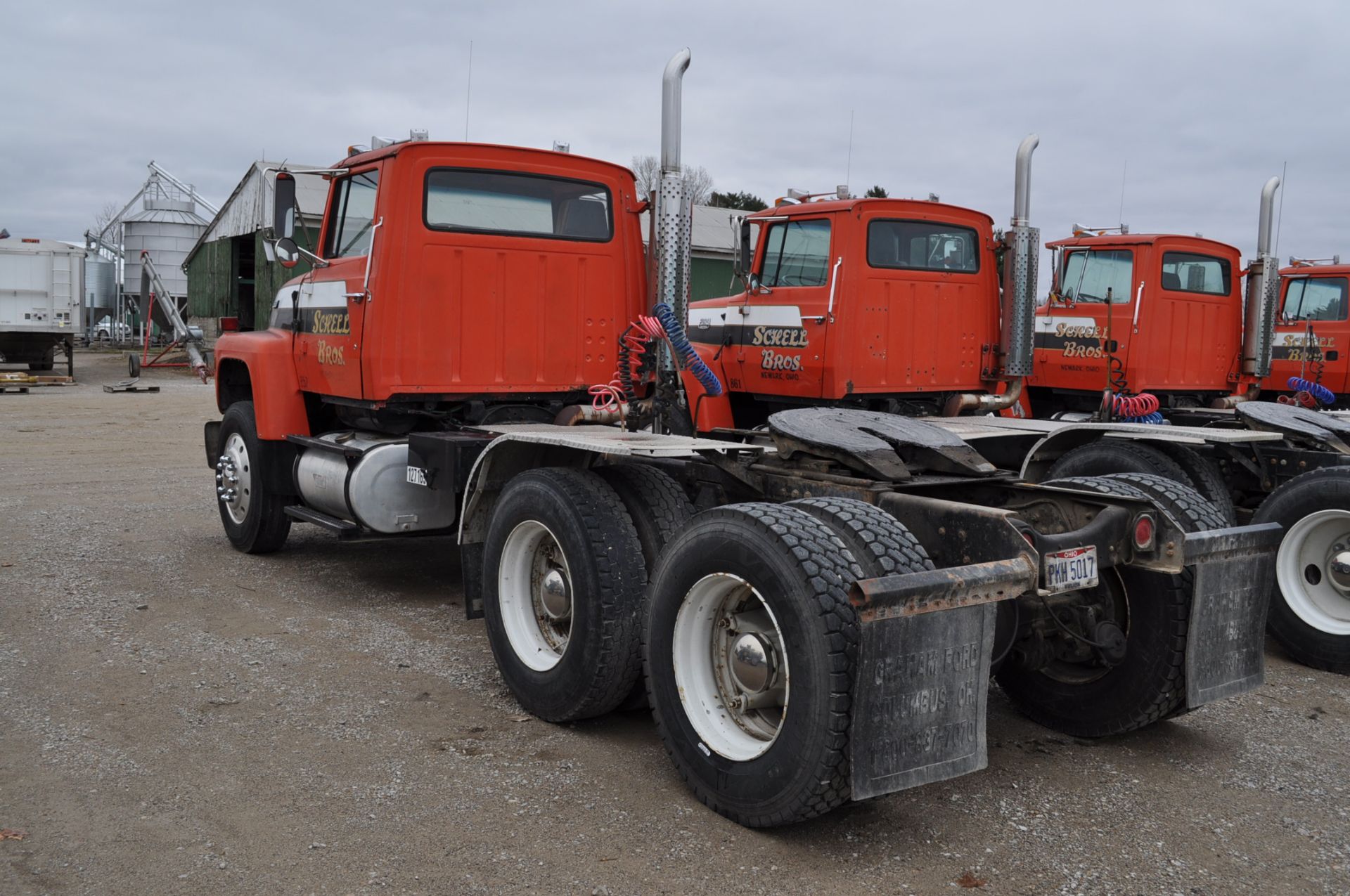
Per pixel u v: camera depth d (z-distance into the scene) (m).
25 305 21.33
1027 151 7.36
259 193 22.00
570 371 5.33
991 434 5.26
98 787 3.06
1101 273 8.53
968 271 7.41
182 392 20.12
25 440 12.03
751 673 2.92
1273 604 4.72
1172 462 5.17
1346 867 2.74
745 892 2.56
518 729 3.64
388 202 4.82
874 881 2.62
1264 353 9.07
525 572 3.91
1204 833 2.94
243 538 6.24
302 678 4.09
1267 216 8.96
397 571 6.02
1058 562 3.03
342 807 2.97
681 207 5.11
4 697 3.78
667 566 3.15
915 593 2.67
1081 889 2.61
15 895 2.46
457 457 4.41
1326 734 3.77
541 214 5.23
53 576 5.62
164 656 4.30
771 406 7.66
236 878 2.56
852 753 2.60
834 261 6.87
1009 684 3.91
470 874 2.61
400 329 4.88
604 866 2.66
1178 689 3.44
